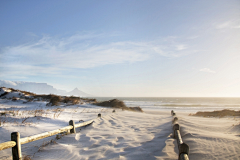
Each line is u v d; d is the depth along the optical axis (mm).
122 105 22375
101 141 5211
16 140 3531
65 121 8555
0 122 6441
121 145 4750
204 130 6293
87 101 24484
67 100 20797
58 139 5652
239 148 3654
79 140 5465
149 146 4559
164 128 7055
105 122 8797
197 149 4004
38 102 18641
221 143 4133
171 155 3881
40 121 7824
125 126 7844
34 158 4129
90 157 3988
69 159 3984
